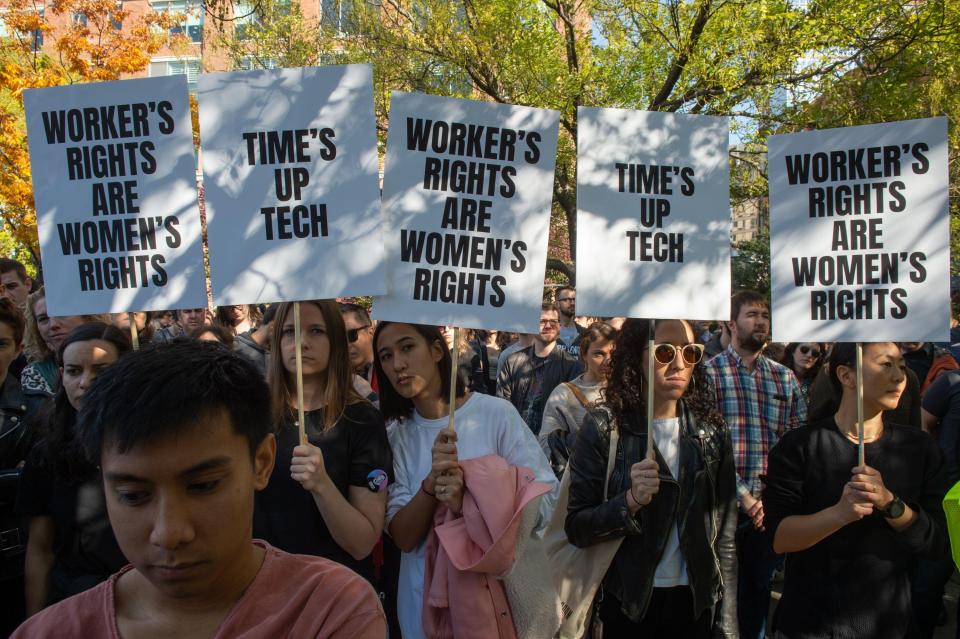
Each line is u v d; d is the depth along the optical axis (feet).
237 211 10.76
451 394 10.12
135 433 4.05
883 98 38.52
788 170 11.55
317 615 4.65
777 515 10.54
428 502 10.21
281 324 10.69
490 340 33.17
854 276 11.14
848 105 39.63
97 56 50.08
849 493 9.67
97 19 50.80
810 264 11.37
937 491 10.30
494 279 10.93
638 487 10.25
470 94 49.90
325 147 10.70
